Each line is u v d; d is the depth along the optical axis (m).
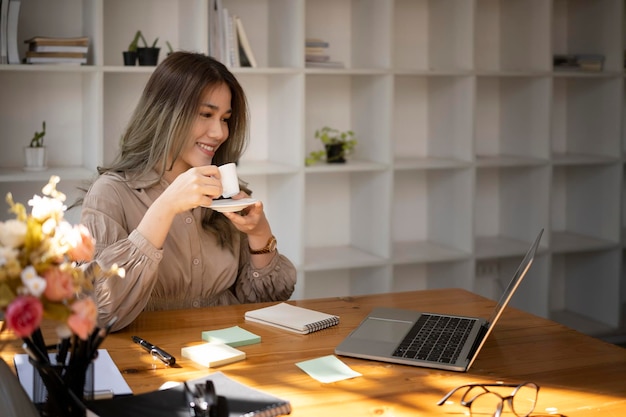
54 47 3.22
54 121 3.57
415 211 4.28
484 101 4.32
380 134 3.79
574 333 1.91
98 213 2.11
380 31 3.73
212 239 2.30
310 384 1.53
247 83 3.84
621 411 1.41
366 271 4.02
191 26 3.49
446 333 1.86
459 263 4.02
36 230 1.18
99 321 1.86
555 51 4.45
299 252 3.62
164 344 1.78
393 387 1.52
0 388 1.31
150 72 3.36
